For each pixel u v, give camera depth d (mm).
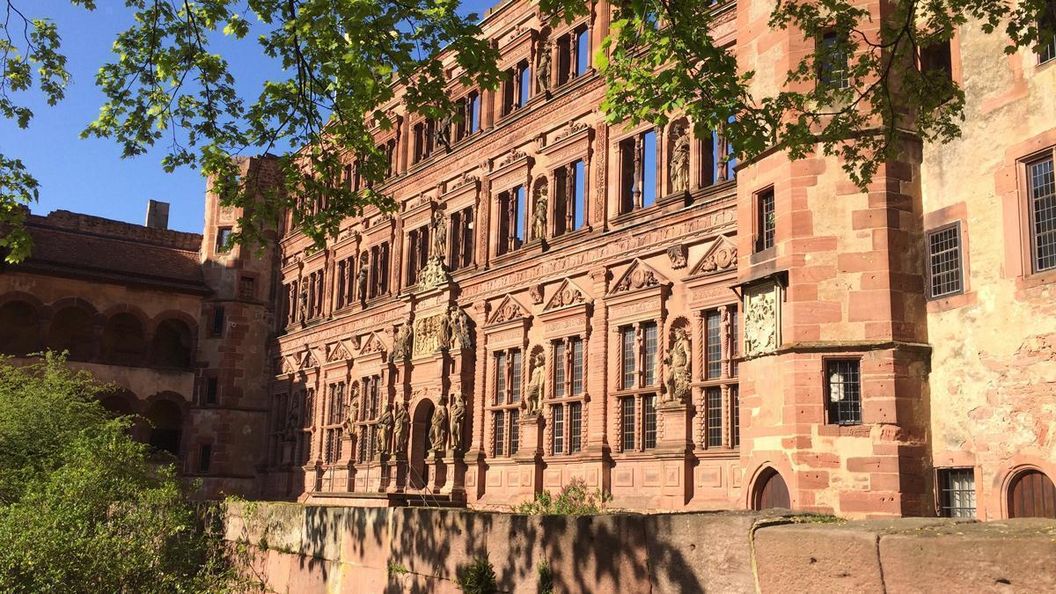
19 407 32531
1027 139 17984
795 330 20891
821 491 19938
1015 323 17906
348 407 50062
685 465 28375
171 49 18312
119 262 58344
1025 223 17953
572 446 33812
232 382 59406
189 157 19312
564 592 14281
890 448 19391
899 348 19797
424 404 43375
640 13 14375
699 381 28578
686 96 14336
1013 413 17719
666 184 31234
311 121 19250
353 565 20891
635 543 12992
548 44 38438
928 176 20719
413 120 48688
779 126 15891
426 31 16922
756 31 23453
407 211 47156
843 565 9422
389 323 47219
